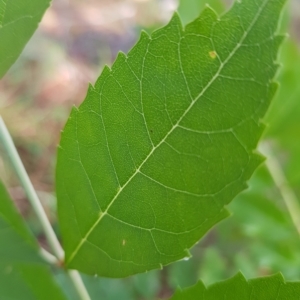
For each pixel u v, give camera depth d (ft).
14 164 0.43
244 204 0.87
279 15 0.31
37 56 1.86
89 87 0.35
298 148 0.82
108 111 0.35
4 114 1.62
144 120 0.35
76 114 0.36
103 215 0.38
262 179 0.85
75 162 0.37
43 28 1.96
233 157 0.33
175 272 1.32
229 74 0.32
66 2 2.08
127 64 0.34
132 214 0.37
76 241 0.40
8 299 0.47
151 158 0.35
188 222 0.36
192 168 0.35
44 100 1.76
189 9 0.72
